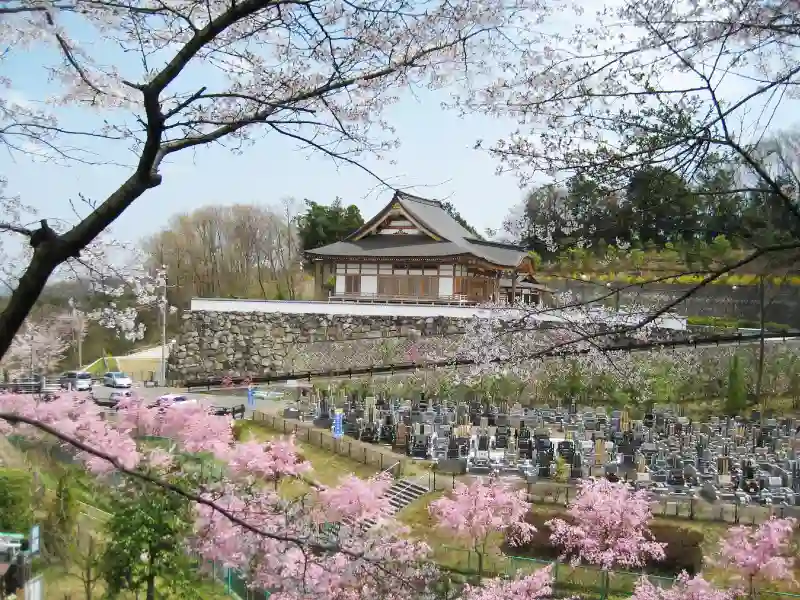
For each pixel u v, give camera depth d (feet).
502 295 156.25
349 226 209.36
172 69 13.33
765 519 59.06
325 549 20.10
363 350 121.39
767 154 17.80
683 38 17.67
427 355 112.47
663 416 91.40
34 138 17.57
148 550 36.52
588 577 50.26
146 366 141.59
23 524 43.16
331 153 17.28
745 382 97.91
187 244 228.02
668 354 96.48
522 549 56.13
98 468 43.98
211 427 51.90
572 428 87.25
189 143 14.82
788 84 17.07
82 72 16.19
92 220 13.43
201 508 33.01
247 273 238.07
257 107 17.35
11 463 50.72
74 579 42.19
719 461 69.21
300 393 107.04
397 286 140.46
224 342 123.54
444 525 52.47
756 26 16.33
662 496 64.08
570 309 29.01
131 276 23.27
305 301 124.77
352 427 86.63
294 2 14.24
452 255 133.49
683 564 53.78
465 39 17.43
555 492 65.00
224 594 42.34
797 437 81.97
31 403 50.78
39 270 13.17
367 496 42.60
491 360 31.73
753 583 48.21
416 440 78.84
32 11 14.16
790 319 71.51
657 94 17.47
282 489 62.80
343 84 16.08
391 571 23.72
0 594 37.19
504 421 90.38
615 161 18.10
